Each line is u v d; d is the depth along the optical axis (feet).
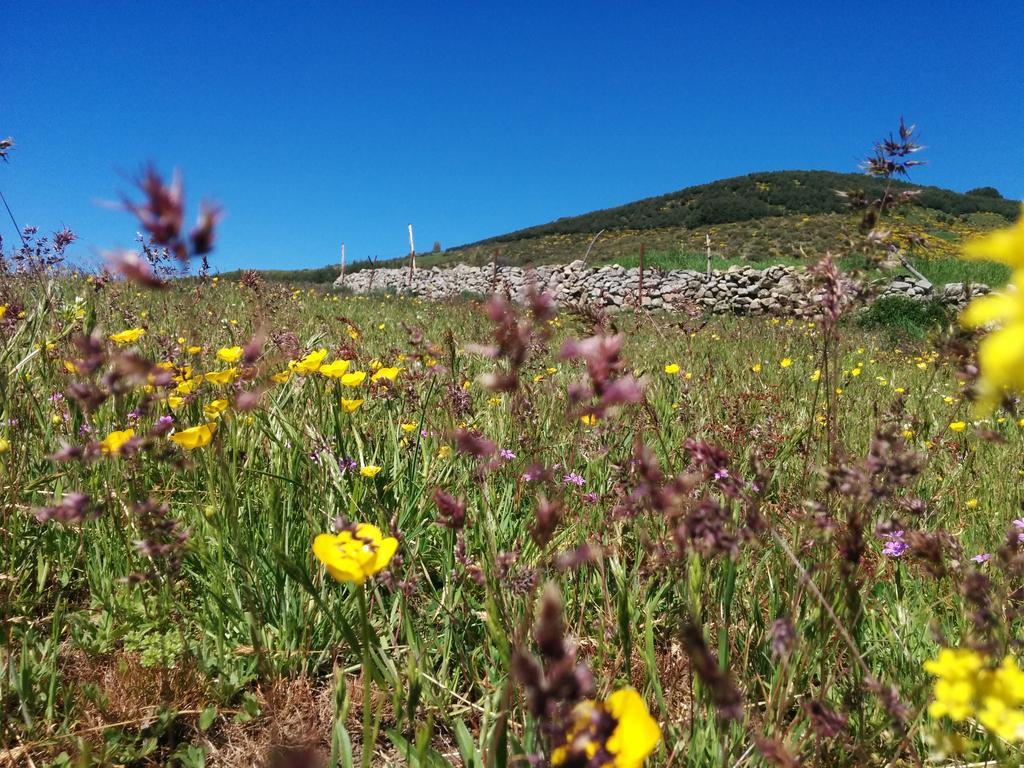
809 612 5.20
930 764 4.44
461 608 6.19
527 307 2.81
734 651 5.34
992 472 8.97
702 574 5.27
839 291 4.43
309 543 6.71
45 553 6.86
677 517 3.59
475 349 2.81
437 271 77.97
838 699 5.05
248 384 5.49
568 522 6.81
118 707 5.49
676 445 7.86
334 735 4.22
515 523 7.18
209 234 2.16
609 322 4.03
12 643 5.95
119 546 6.64
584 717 2.10
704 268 68.95
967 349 3.53
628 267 70.79
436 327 24.00
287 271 114.32
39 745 4.98
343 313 30.81
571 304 4.10
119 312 11.83
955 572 4.17
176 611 6.37
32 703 5.35
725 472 3.56
